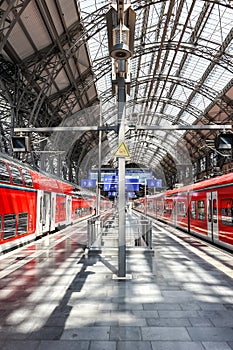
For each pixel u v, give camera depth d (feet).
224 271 27.84
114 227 38.37
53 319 16.76
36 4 49.67
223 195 42.80
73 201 61.67
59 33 61.26
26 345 13.84
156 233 60.70
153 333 15.01
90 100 97.96
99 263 31.27
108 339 14.38
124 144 25.44
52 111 86.22
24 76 65.87
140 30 81.51
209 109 106.11
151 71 107.34
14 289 22.30
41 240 50.01
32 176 50.49
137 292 21.53
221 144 26.73
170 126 26.30
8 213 38.73
